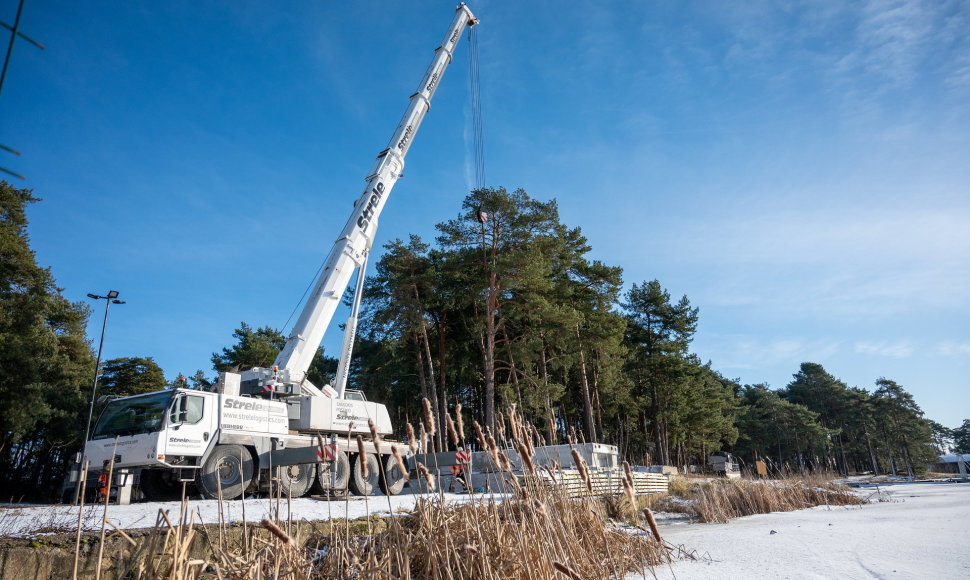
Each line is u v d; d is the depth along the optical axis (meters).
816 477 22.19
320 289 16.48
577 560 5.36
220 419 11.41
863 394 79.19
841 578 5.79
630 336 47.19
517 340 31.81
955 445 110.00
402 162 20.03
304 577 4.05
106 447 10.91
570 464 14.54
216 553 4.02
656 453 49.50
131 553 4.91
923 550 7.52
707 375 59.00
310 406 13.59
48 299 29.69
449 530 5.08
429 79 22.20
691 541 9.30
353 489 13.94
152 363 39.44
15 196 31.14
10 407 25.20
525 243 30.98
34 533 4.96
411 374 36.81
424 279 32.66
